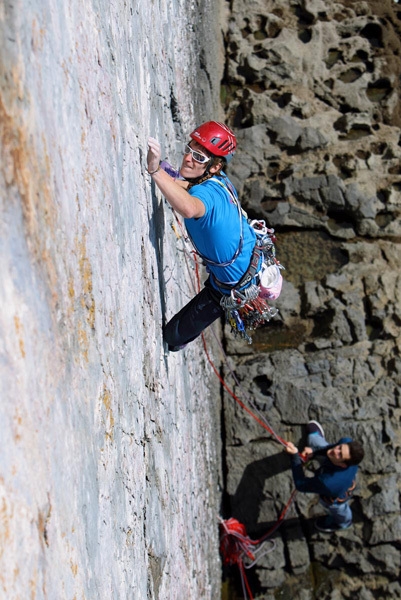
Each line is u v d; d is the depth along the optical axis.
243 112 8.72
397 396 7.64
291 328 8.02
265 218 8.30
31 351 1.67
